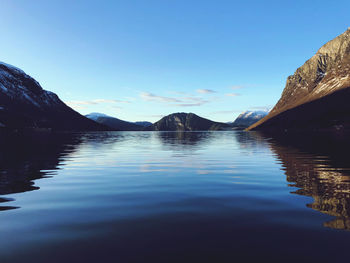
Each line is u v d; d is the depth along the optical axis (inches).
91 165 816.3
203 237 245.4
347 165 756.6
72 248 223.1
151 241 236.8
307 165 766.5
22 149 1407.5
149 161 927.0
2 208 347.3
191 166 796.0
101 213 325.1
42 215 316.8
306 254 208.2
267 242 232.5
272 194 420.2
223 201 382.6
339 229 261.1
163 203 373.7
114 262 197.0
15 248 223.0
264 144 1980.8
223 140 2925.7
